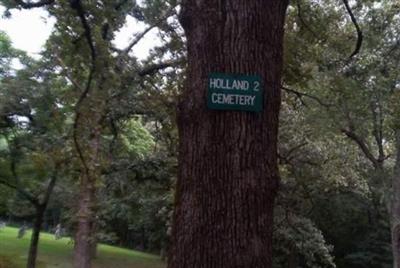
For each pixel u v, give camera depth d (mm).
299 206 20891
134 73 8938
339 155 19125
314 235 22531
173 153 12117
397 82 16484
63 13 5555
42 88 15023
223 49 3535
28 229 45219
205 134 3479
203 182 3430
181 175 3557
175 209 3553
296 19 8633
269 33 3604
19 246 35250
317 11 8867
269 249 3441
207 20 3594
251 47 3539
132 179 16938
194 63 3613
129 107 11672
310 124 16656
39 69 14695
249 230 3373
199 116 3510
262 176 3463
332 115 16234
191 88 3592
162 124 11820
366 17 16078
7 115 17344
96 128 6500
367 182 25344
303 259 28250
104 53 5832
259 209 3424
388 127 17281
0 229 46156
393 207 17109
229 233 3355
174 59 9461
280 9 3703
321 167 18078
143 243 45344
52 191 21984
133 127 17062
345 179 21000
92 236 11797
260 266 3371
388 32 16328
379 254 33500
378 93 16484
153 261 36969
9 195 22812
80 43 5871
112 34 7191
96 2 5633
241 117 3479
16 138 19078
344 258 34562
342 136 18828
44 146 13711
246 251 3348
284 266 26109
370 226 33719
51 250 34875
